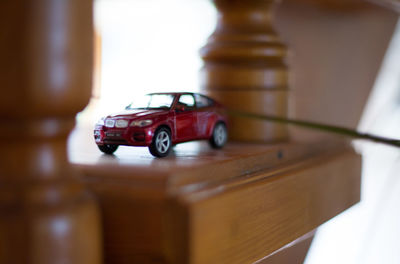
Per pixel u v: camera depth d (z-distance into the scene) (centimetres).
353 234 74
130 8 85
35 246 32
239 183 39
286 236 43
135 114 44
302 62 76
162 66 86
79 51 32
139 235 35
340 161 51
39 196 32
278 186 42
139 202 35
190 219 34
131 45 85
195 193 36
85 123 69
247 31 55
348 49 83
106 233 35
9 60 31
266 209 41
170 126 44
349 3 73
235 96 54
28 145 33
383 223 76
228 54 54
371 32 85
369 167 75
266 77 54
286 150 49
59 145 34
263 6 55
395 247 72
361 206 78
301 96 77
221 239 36
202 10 85
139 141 42
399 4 67
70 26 32
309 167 47
